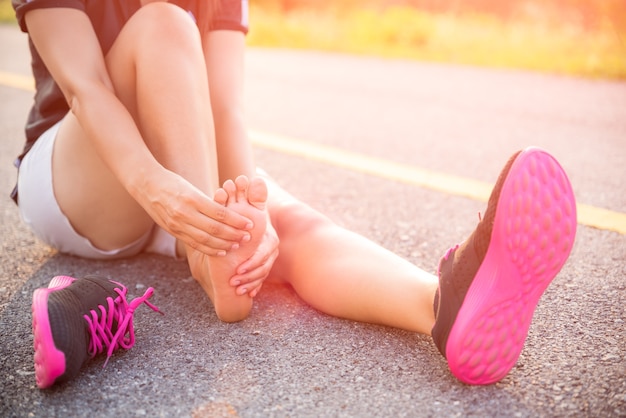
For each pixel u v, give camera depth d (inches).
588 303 65.2
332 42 293.3
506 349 48.6
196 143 57.9
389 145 132.6
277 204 66.7
